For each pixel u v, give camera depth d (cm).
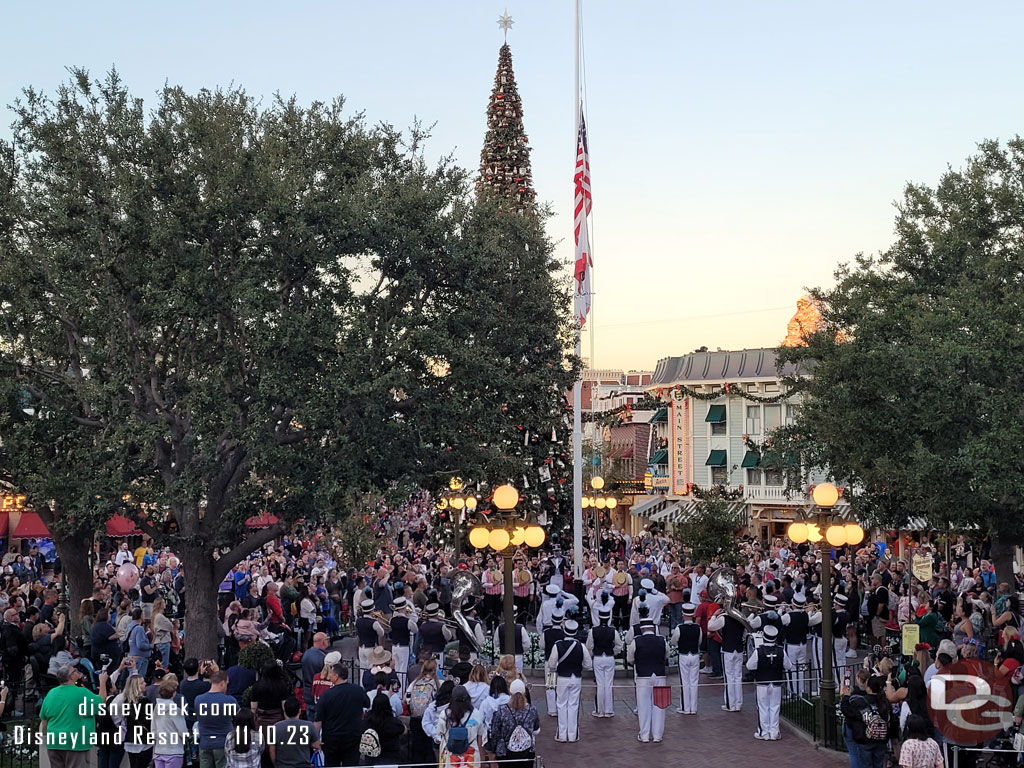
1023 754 1384
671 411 6631
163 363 2216
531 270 2747
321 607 2614
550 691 1895
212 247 2073
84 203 2070
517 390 2516
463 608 2284
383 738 1281
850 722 1354
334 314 2031
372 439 2048
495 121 3991
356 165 2259
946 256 2738
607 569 2602
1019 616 2145
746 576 2552
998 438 2178
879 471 2458
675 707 1969
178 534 2138
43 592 2261
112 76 2144
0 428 2167
